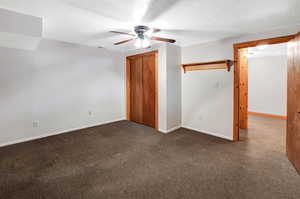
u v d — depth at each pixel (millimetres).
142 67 4504
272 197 1727
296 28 2533
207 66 3645
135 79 4770
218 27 2678
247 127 4227
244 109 4129
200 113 3881
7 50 3043
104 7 1971
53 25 2586
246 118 4145
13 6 1961
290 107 2465
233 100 3293
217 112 3566
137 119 4820
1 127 3066
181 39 3412
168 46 3770
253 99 6184
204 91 3754
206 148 2979
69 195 1771
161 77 3891
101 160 2549
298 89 2148
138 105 4738
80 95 4113
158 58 3920
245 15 2209
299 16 2244
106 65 4582
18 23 2139
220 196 1751
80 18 2297
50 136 3619
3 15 2041
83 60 4090
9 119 3141
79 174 2168
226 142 3258
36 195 1770
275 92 5648
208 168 2303
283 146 3055
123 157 2648
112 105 4828
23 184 1951
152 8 2000
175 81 4027
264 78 5883
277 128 4223
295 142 2254
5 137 3111
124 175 2146
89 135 3699
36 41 2582
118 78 4914
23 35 2215
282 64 5477
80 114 4148
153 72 4184
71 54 3863
